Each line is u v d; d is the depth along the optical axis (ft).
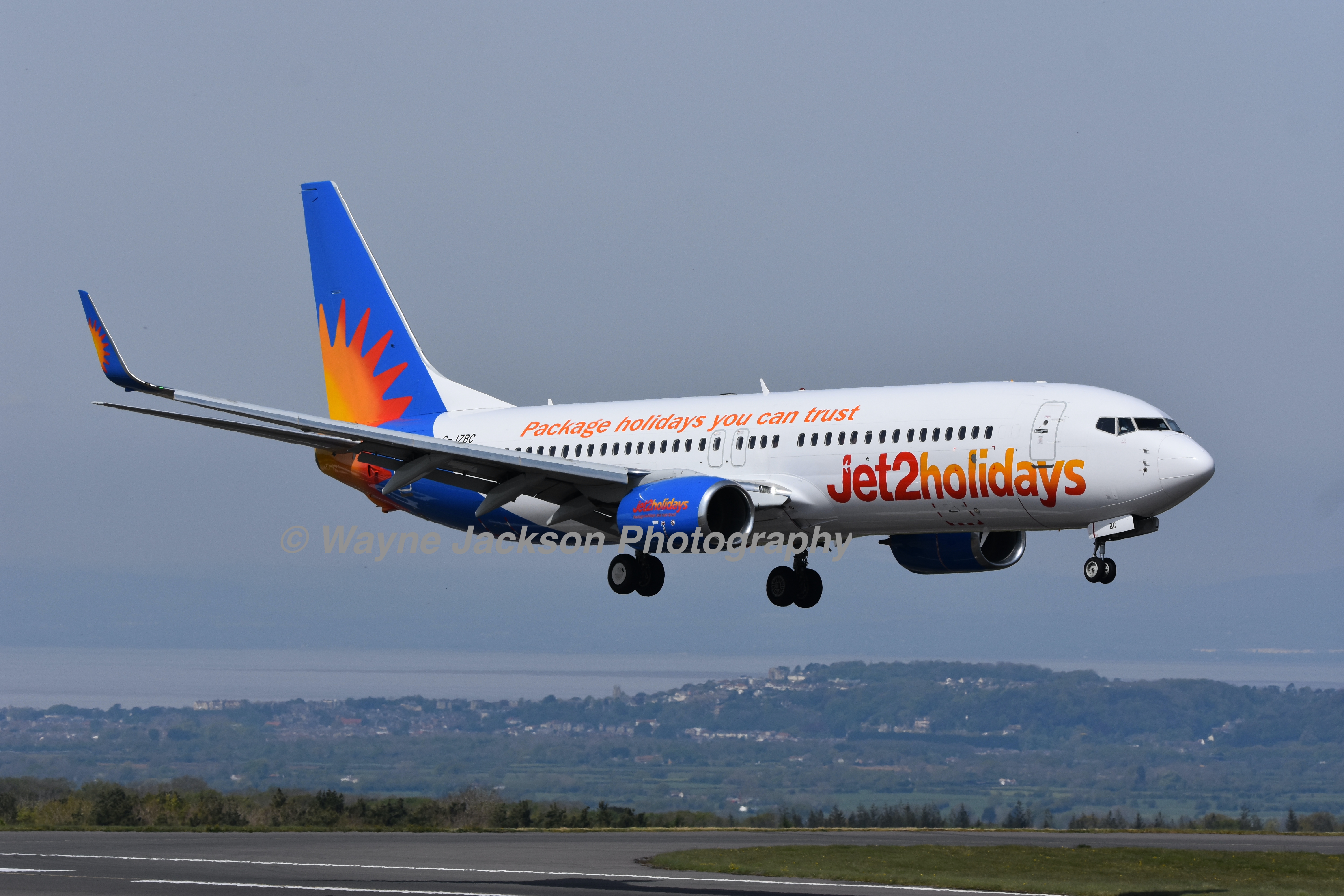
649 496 489.26
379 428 622.13
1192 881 367.25
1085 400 463.01
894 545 554.46
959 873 365.61
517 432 582.35
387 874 331.36
